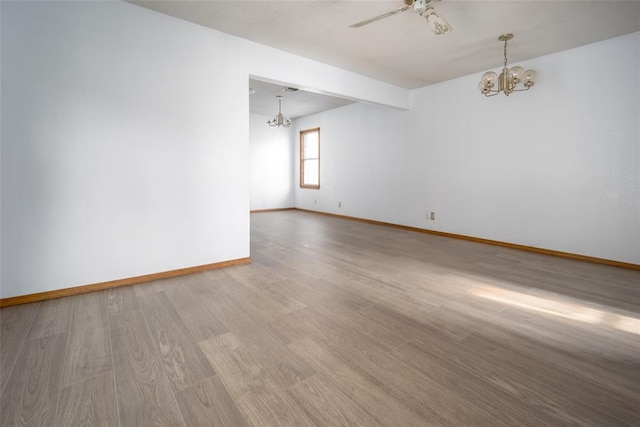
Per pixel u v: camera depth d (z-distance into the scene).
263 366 1.72
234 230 3.58
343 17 3.08
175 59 3.10
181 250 3.25
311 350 1.88
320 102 6.82
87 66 2.67
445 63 4.37
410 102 5.77
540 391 1.52
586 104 3.78
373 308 2.47
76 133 2.66
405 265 3.63
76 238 2.71
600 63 3.66
